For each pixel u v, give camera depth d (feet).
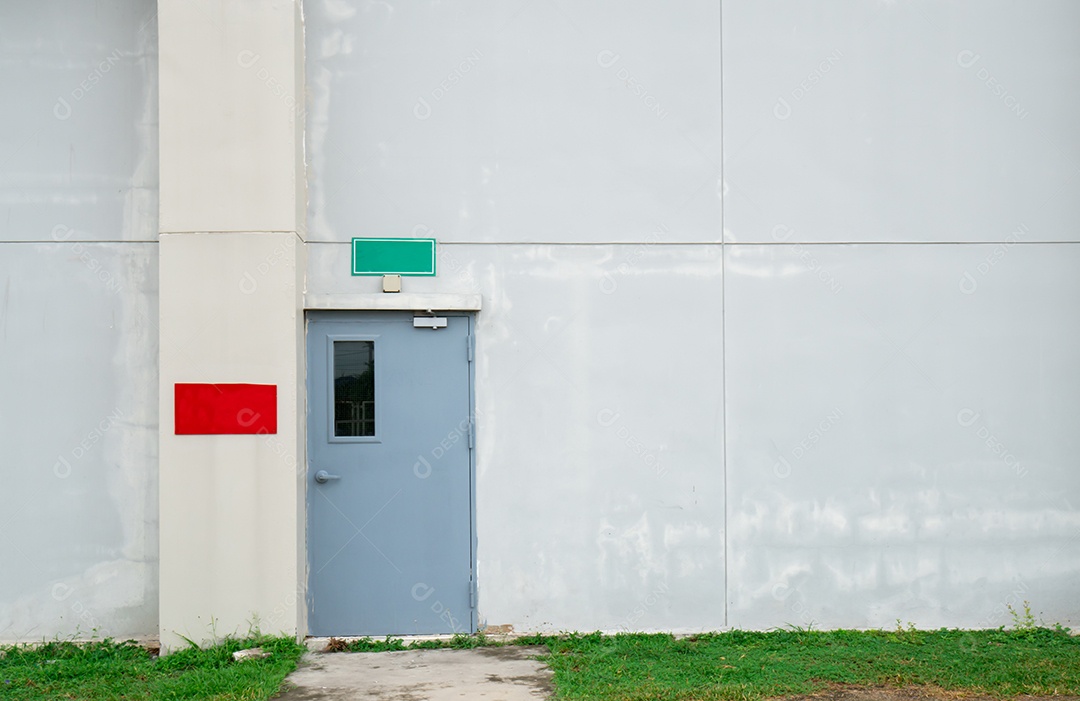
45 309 20.67
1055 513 21.27
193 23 19.72
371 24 21.02
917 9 21.34
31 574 20.43
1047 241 21.42
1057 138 21.44
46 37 20.80
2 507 20.47
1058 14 21.42
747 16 21.33
